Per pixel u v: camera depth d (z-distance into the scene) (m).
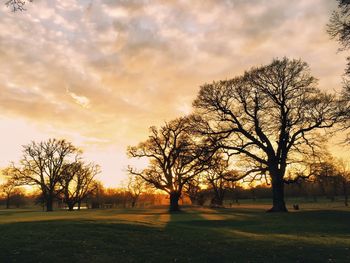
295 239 24.58
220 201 95.06
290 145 51.84
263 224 36.97
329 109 48.75
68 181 96.75
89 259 18.69
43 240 21.67
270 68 51.78
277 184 52.88
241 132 52.94
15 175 90.12
